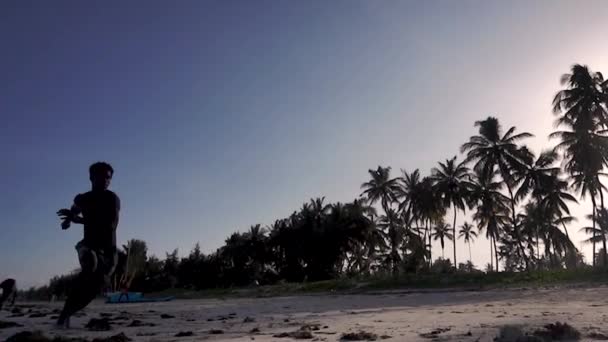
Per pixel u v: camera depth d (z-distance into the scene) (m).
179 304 27.27
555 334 5.87
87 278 7.99
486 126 53.44
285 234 70.75
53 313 15.22
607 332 6.29
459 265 76.69
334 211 69.25
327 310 15.70
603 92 41.44
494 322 8.38
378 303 20.25
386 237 70.94
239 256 78.38
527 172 53.91
